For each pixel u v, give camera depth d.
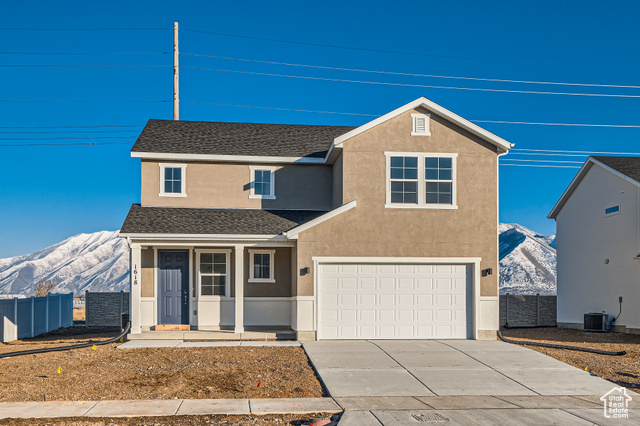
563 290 27.50
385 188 18.80
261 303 20.36
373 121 18.73
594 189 25.48
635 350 17.44
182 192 20.97
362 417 10.38
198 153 20.88
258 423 9.88
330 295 18.55
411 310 18.78
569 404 11.51
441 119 19.16
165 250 20.44
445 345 17.55
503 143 19.02
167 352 15.92
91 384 12.42
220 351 16.16
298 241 18.42
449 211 18.98
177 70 31.52
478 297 18.88
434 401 11.67
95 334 23.14
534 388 12.81
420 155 18.98
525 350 16.81
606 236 24.48
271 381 12.98
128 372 13.52
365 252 18.61
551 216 28.77
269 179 21.58
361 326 18.59
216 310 20.39
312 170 21.77
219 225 19.19
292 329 19.66
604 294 24.50
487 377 13.70
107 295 27.30
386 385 12.88
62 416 10.09
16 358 15.28
